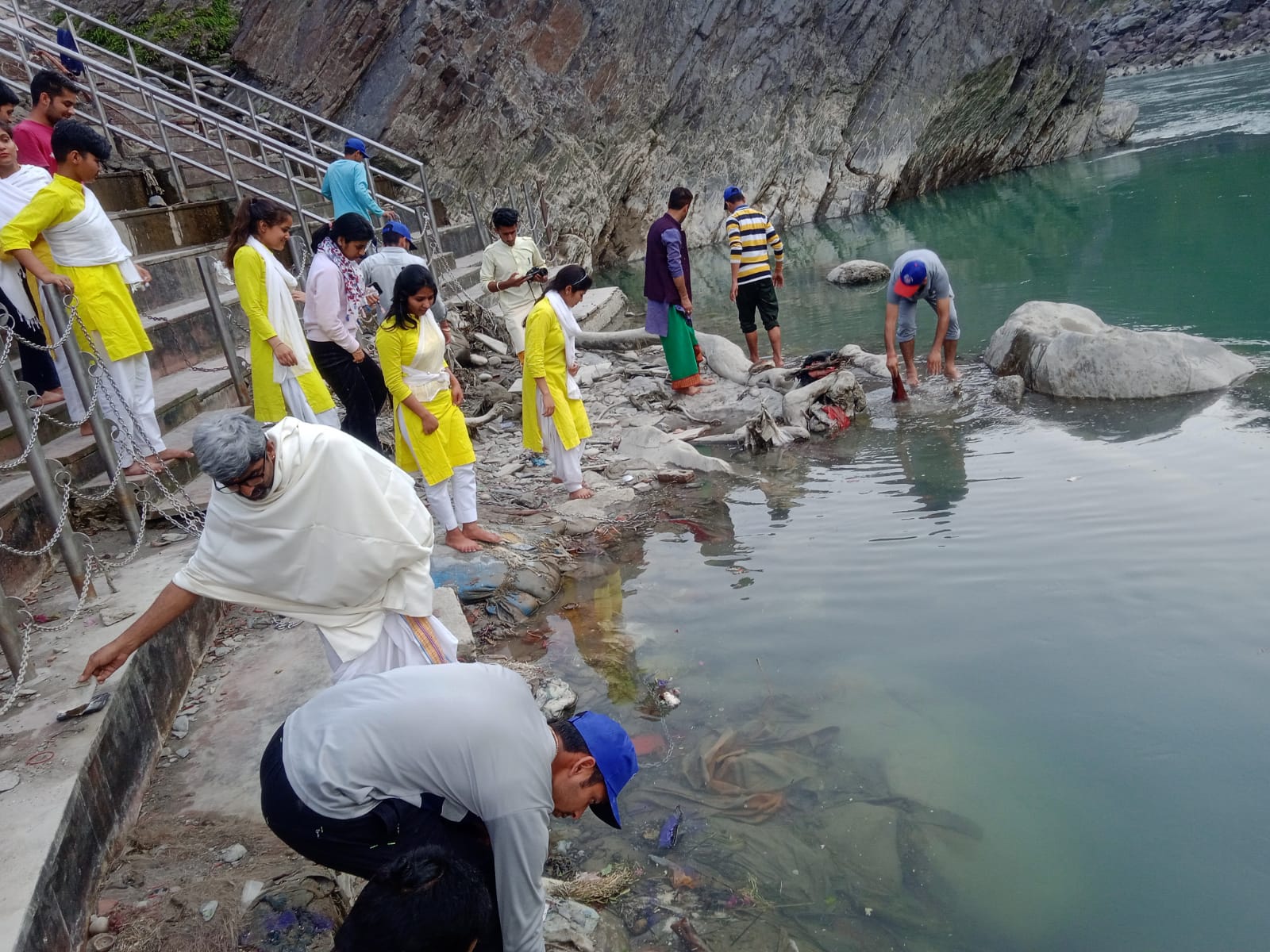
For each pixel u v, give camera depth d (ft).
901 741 12.22
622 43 66.33
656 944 9.62
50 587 14.55
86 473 17.52
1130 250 42.75
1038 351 26.37
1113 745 11.59
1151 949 8.85
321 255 18.57
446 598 15.98
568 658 15.29
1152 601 14.57
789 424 25.30
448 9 53.78
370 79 53.16
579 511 20.95
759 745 12.51
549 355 20.72
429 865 6.90
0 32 30.55
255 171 40.52
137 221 29.01
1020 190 74.08
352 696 8.05
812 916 9.77
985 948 9.14
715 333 38.58
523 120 59.72
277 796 7.83
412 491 9.78
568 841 11.28
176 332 24.20
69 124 15.78
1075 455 21.09
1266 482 18.21
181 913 9.21
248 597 9.43
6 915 7.84
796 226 76.79
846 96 77.66
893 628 14.85
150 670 12.14
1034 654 13.66
